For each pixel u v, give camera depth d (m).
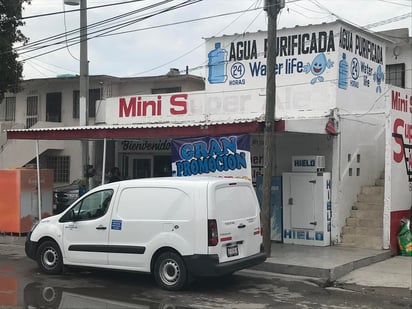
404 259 11.73
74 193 18.20
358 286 9.25
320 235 12.66
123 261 9.13
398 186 12.54
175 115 16.34
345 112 13.70
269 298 8.41
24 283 9.28
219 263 8.41
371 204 13.34
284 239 13.18
